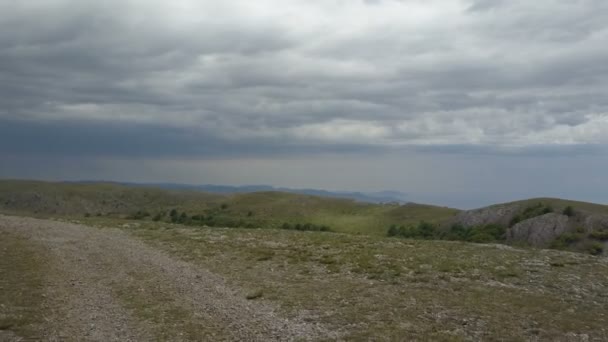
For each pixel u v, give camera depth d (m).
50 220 53.66
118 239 38.53
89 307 18.34
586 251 81.75
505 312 18.03
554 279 23.83
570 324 16.64
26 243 34.16
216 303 19.41
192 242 36.44
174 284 22.88
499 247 34.22
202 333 15.39
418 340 14.71
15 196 192.00
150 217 135.00
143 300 19.64
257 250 32.44
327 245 34.41
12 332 14.72
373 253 30.80
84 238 38.59
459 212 132.50
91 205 197.25
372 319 16.98
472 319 17.06
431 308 18.47
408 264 27.14
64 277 23.73
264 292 21.30
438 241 37.66
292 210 150.00
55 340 14.23
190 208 160.50
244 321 16.84
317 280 23.75
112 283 22.91
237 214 143.88
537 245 91.12
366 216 144.00
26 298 18.97
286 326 16.23
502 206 115.06
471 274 24.73
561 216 96.25
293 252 31.61
